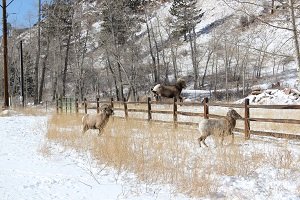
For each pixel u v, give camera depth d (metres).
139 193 6.70
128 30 43.69
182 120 16.55
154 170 7.78
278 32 44.97
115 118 17.48
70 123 16.86
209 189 6.69
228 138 11.16
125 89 54.28
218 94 44.78
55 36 47.62
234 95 44.00
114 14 42.44
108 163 8.73
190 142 11.00
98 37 44.72
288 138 10.17
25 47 54.31
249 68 52.88
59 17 43.66
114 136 12.22
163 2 70.88
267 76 49.66
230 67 55.84
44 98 56.28
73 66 53.12
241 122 14.80
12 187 7.08
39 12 41.91
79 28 43.94
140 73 49.97
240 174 7.59
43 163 9.28
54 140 12.52
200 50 60.53
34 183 7.37
